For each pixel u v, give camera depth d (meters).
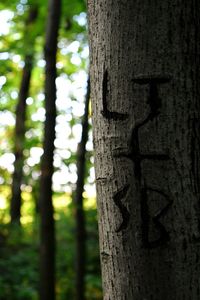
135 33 0.98
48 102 3.31
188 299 0.96
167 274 0.96
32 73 6.86
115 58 0.99
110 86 1.00
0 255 4.41
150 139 0.97
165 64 0.98
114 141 0.99
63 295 4.57
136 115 0.98
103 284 1.02
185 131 0.98
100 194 1.01
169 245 0.96
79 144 3.97
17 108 6.25
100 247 1.03
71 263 4.74
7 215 6.39
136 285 0.97
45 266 3.21
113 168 0.99
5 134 7.16
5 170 6.90
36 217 5.76
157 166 0.97
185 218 0.97
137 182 0.97
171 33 0.98
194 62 0.99
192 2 1.00
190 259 0.96
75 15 4.32
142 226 0.97
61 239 5.00
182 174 0.97
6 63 4.30
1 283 3.92
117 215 0.98
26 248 4.65
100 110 1.01
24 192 7.35
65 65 5.39
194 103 0.99
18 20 5.16
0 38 4.39
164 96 0.98
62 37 4.76
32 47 4.25
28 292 3.85
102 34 1.01
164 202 0.97
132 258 0.97
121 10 0.99
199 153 0.99
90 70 1.05
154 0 0.98
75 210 4.00
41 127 6.62
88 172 4.70
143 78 0.98
